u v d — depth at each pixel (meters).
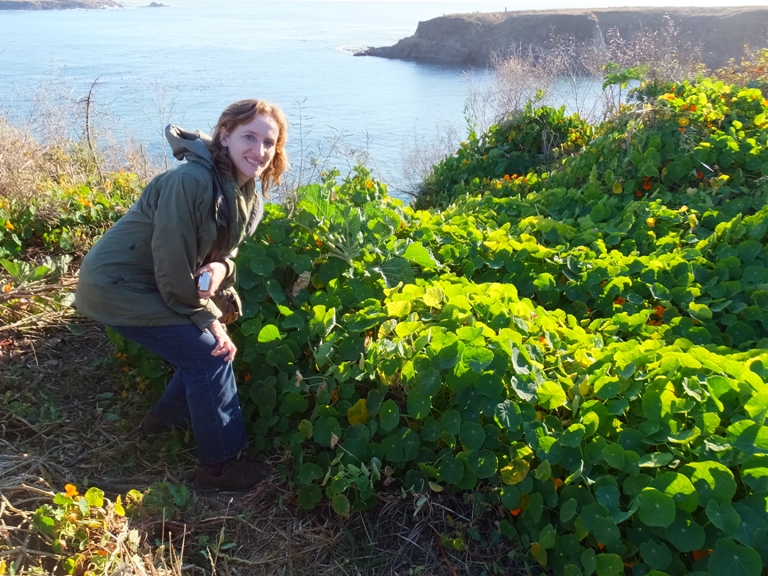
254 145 2.32
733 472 2.09
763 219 3.98
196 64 30.22
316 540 2.32
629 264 3.86
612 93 7.34
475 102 10.39
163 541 2.24
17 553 1.98
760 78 7.05
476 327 2.53
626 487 2.10
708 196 4.77
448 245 3.90
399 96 19.95
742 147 5.02
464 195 6.03
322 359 2.72
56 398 3.02
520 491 2.24
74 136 7.24
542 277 3.71
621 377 2.42
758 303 3.53
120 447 2.75
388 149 11.16
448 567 2.21
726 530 1.87
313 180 5.75
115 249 2.33
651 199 4.99
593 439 2.30
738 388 2.24
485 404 2.37
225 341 2.45
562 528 2.20
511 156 7.14
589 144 6.07
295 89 21.25
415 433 2.47
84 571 1.96
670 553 1.93
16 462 2.50
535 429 2.32
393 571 2.21
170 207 2.17
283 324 3.02
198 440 2.51
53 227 4.62
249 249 3.26
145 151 7.04
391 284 3.34
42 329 3.47
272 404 2.80
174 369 3.07
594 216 4.86
